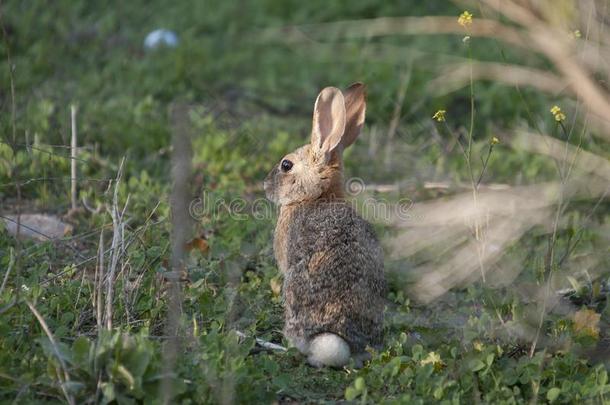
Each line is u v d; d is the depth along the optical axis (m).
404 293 10.70
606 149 13.62
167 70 17.59
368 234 9.33
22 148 13.34
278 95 17.53
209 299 9.49
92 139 14.16
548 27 13.70
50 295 9.33
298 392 8.28
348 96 11.12
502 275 10.74
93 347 7.52
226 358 7.93
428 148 15.05
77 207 12.23
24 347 8.25
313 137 10.21
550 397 7.91
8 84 15.80
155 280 9.85
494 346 8.73
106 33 19.38
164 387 7.21
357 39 19.92
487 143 14.92
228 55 18.92
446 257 11.31
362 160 14.55
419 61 18.44
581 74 12.63
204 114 15.94
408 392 8.05
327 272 8.90
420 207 12.09
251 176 13.78
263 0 21.86
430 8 20.88
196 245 11.13
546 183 13.08
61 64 17.66
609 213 12.77
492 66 16.86
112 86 16.78
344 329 8.80
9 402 7.51
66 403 7.50
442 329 9.46
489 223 11.23
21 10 19.72
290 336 9.02
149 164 13.68
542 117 15.95
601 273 10.83
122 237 9.07
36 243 10.86
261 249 11.27
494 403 7.89
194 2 21.70
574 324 9.28
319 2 21.69
